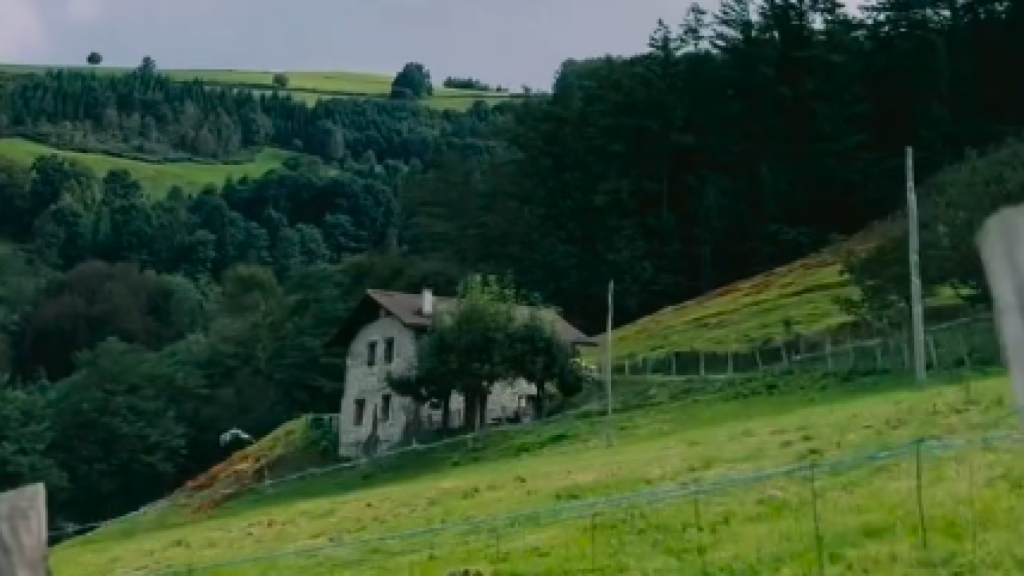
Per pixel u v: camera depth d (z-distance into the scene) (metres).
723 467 43.06
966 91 154.38
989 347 67.38
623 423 73.06
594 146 155.38
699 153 153.88
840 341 86.50
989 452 33.84
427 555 37.06
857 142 148.88
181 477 122.12
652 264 146.62
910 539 27.56
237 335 132.38
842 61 153.88
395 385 85.56
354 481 77.31
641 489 41.59
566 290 146.75
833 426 47.47
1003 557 25.30
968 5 161.00
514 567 32.34
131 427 117.62
